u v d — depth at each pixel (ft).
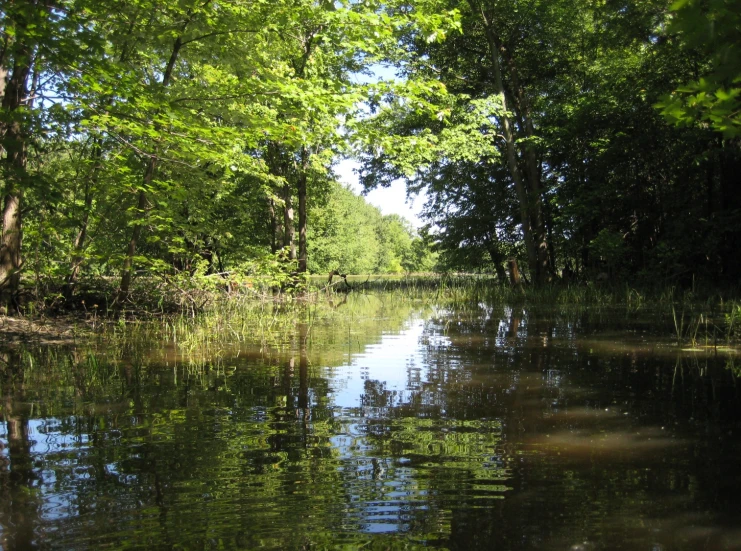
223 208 53.67
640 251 53.98
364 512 8.18
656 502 8.41
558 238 57.82
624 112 49.96
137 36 29.50
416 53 58.39
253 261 42.39
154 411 13.50
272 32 36.24
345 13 29.50
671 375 16.55
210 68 34.58
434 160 53.42
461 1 55.52
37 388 15.83
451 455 10.41
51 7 21.74
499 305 41.52
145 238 40.01
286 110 32.12
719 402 13.65
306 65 46.68
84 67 23.49
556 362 18.86
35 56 24.49
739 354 19.60
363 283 76.79
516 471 9.66
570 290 45.93
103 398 14.71
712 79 8.62
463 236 74.59
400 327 29.37
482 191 70.85
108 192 33.71
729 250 46.83
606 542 7.30
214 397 14.76
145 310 34.53
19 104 27.50
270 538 7.47
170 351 22.13
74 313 34.12
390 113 41.27
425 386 15.79
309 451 10.69
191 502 8.52
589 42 53.57
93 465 10.02
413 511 8.20
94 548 7.22
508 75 63.41
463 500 8.52
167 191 32.09
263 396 14.85
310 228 109.50
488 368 18.13
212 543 7.34
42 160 33.14
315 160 49.47
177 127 26.73
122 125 26.40
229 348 22.74
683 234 47.19
